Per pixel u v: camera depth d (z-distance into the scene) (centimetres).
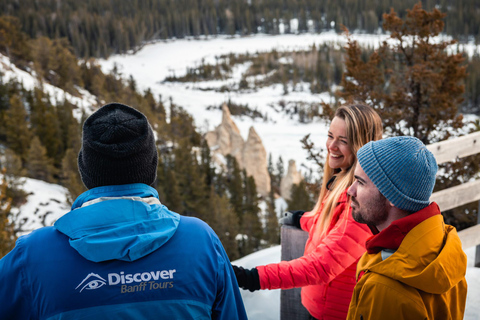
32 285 112
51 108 6069
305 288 220
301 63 18775
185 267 120
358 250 186
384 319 130
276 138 11850
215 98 16300
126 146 120
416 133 991
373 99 999
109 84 10275
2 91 6053
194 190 4450
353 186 153
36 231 121
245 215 3856
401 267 129
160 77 19312
